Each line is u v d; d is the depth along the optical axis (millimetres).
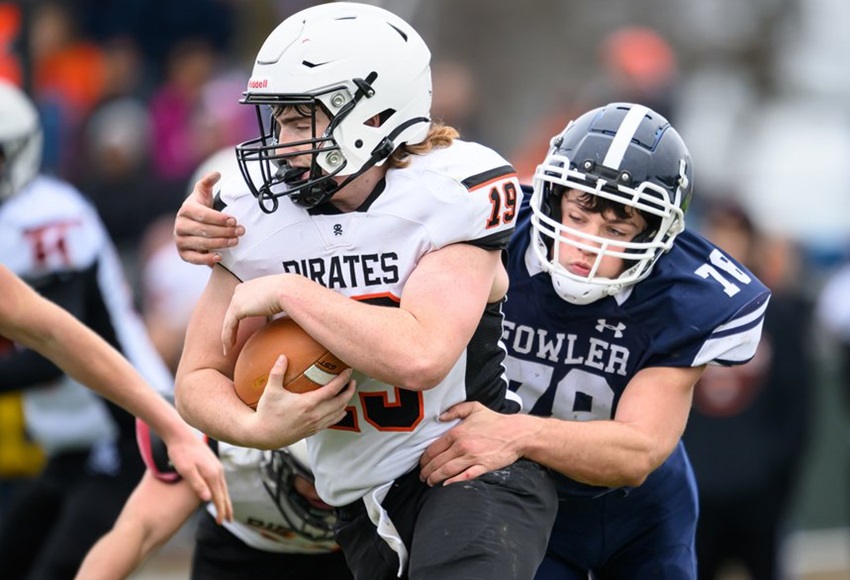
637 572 14797
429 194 11672
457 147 12023
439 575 11625
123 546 14039
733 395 23500
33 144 18703
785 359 23578
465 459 12086
